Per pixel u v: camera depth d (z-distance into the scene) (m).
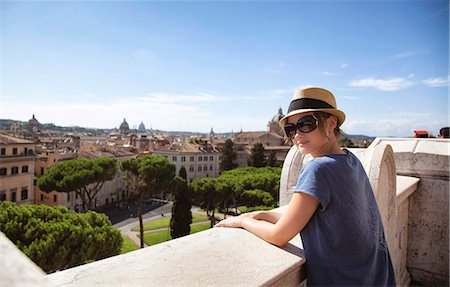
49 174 34.47
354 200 1.42
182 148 92.12
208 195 36.94
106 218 16.83
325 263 1.44
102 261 1.33
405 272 4.43
